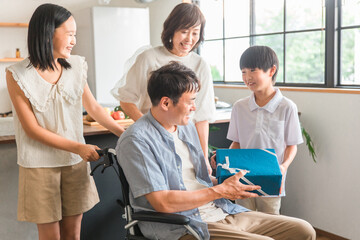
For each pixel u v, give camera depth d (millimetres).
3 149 2225
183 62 2070
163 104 1487
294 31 3166
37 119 1799
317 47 2998
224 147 2986
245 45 3633
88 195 1962
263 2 3422
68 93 1850
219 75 3986
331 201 2871
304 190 3059
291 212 3180
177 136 1666
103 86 4250
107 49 4234
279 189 1569
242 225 1615
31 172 1800
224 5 3834
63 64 1853
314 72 3039
